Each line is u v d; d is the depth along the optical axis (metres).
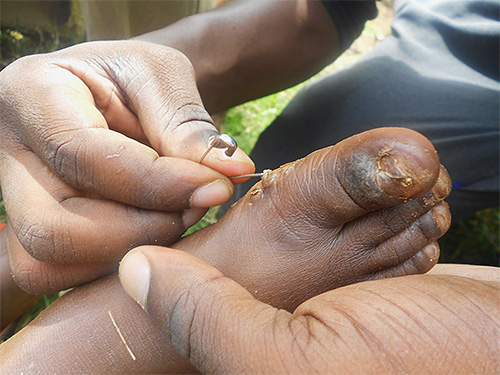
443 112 0.24
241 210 0.16
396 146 0.12
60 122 0.14
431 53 0.26
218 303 0.11
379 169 0.12
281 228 0.15
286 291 0.15
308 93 0.29
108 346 0.15
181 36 0.23
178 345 0.11
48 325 0.15
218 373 0.10
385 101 0.25
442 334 0.10
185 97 0.16
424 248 0.15
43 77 0.15
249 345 0.10
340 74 0.28
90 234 0.14
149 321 0.15
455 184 0.24
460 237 0.30
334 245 0.15
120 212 0.15
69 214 0.14
